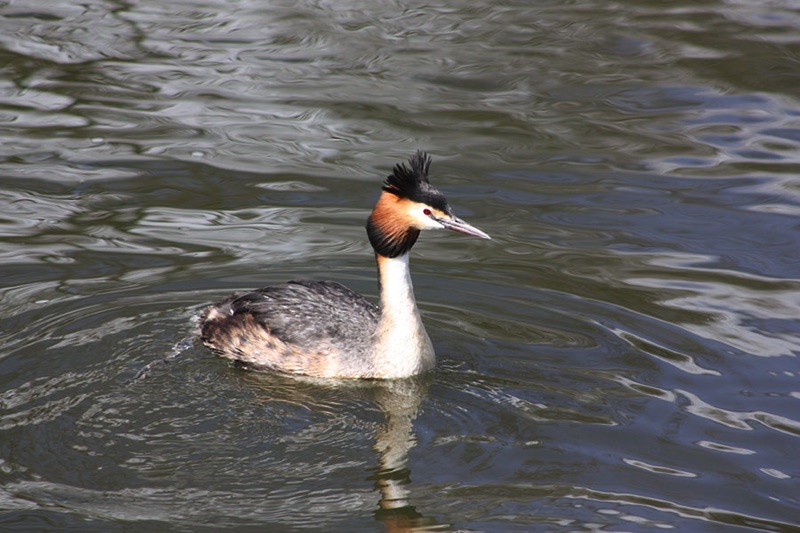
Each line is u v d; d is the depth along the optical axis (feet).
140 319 41.52
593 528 29.14
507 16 80.64
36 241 48.42
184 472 31.55
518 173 56.65
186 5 81.25
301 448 33.04
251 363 38.91
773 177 55.88
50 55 70.59
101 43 73.15
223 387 37.01
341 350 38.11
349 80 68.64
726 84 68.54
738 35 76.54
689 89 67.87
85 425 33.83
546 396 36.50
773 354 39.29
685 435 33.94
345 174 55.83
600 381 37.52
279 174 55.88
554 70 70.90
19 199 52.29
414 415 35.19
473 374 38.11
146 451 32.58
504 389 37.01
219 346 39.73
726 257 47.75
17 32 74.02
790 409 35.53
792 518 29.76
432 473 31.76
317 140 59.93
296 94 66.18
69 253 47.34
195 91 66.18
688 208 52.70
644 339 40.68
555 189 54.95
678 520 29.55
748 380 37.45
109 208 51.93
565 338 40.88
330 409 35.65
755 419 34.91
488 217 52.11
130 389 36.32
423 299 44.24
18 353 38.17
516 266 47.32
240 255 47.83
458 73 70.23
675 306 43.37
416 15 80.53
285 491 30.73
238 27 77.41
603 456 32.76
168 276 45.52
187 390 36.63
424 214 36.83
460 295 44.62
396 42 75.05
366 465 32.12
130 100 64.49
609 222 51.47
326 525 29.17
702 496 30.71
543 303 43.88
